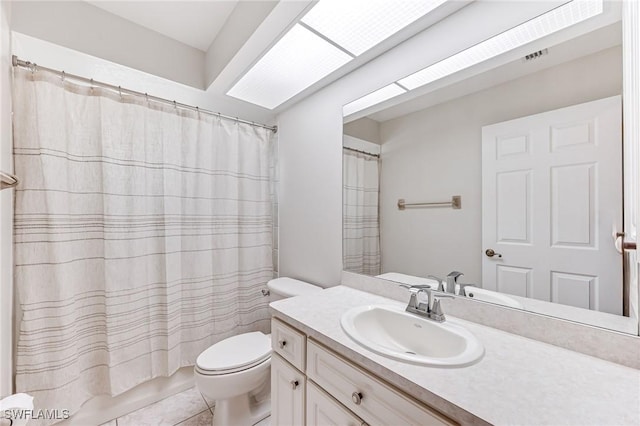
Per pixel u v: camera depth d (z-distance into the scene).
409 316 1.10
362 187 1.57
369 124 1.52
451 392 0.65
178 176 1.82
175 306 1.79
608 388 0.66
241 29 1.41
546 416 0.57
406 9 1.14
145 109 1.69
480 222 1.10
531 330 0.93
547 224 0.93
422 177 1.30
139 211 1.65
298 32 1.28
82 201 1.50
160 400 1.74
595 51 0.84
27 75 1.33
